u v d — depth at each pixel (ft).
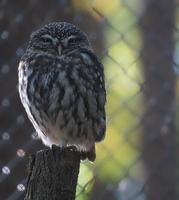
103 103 37.65
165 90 47.91
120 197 46.52
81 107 36.73
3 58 42.37
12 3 42.88
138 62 48.32
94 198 45.80
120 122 47.91
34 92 36.63
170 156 47.67
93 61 37.27
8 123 41.91
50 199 29.81
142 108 48.01
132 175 47.52
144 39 48.83
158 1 49.73
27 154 41.47
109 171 46.83
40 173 29.96
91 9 43.47
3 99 42.06
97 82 37.14
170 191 47.50
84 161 41.55
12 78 42.27
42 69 36.65
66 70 36.52
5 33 42.60
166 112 47.83
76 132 37.52
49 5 43.42
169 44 48.73
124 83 47.67
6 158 41.45
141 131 48.08
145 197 47.42
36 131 40.22
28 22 42.91
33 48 37.42
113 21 49.55
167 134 47.75
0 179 40.88
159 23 49.32
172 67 48.11
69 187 29.96
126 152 47.83
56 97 36.35
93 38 45.06
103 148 47.06
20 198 40.06
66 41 37.32
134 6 50.47
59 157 30.01
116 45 48.19
